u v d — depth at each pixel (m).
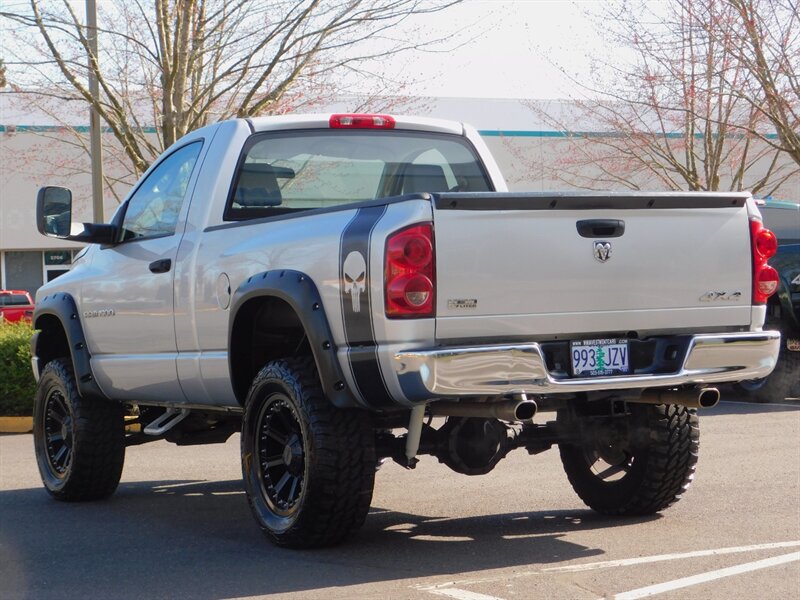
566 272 6.10
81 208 33.84
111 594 5.82
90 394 8.70
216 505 8.66
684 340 6.42
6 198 44.66
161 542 7.20
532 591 5.55
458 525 7.42
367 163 8.16
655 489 7.32
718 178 23.62
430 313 5.80
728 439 11.43
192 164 7.95
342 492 6.27
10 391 14.67
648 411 7.25
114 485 8.95
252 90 15.90
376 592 5.61
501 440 6.83
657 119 25.22
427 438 6.69
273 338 7.10
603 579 5.77
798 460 9.85
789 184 33.78
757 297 6.69
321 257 6.25
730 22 19.31
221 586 5.88
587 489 7.71
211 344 7.29
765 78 19.03
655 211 6.38
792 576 5.75
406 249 5.77
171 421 8.27
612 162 26.56
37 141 31.70
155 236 8.07
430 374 5.73
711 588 5.54
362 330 5.97
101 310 8.51
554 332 6.10
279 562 6.38
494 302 5.94
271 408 6.75
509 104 39.25
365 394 6.05
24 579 6.23
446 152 8.51
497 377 5.86
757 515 7.47
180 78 16.14
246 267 6.85
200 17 16.19
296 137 7.87
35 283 45.72
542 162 31.91
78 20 16.28
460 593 5.54
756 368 6.61
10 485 10.01
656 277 6.36
